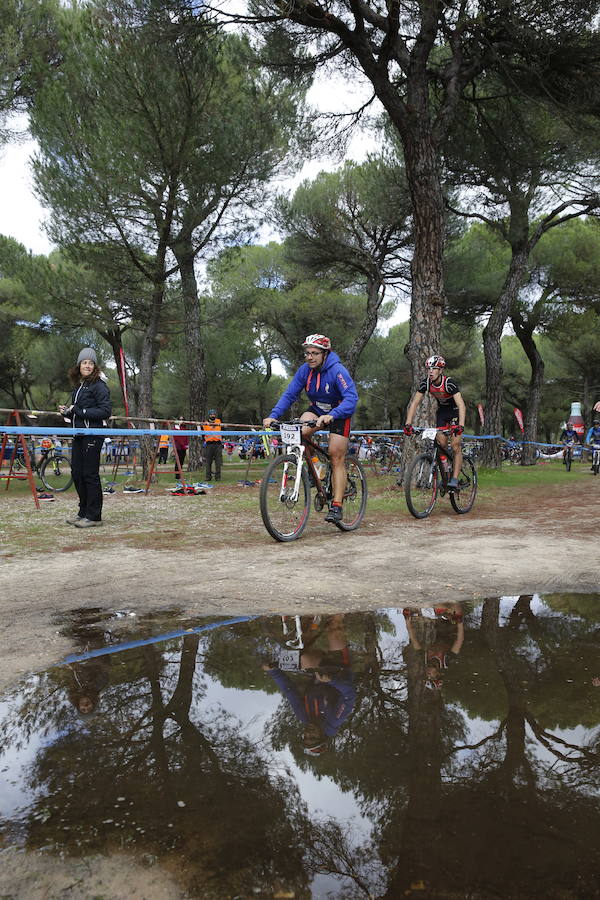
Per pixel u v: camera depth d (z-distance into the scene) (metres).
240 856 0.88
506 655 1.84
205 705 1.47
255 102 11.82
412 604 2.56
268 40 9.47
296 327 24.72
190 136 10.97
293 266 20.52
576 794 1.02
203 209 12.09
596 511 6.22
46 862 0.88
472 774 1.09
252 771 1.13
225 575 3.19
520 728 1.29
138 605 2.59
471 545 4.10
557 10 8.15
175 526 5.31
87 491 5.29
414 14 7.74
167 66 10.23
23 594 2.82
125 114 10.99
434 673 1.68
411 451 8.95
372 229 18.00
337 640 2.04
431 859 0.85
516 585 2.91
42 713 1.44
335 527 5.26
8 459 12.12
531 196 14.85
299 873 0.83
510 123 12.26
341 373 4.69
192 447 15.38
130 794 1.06
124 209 11.55
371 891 0.78
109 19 9.26
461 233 17.69
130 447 14.89
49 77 11.78
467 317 21.19
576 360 29.25
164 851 0.89
